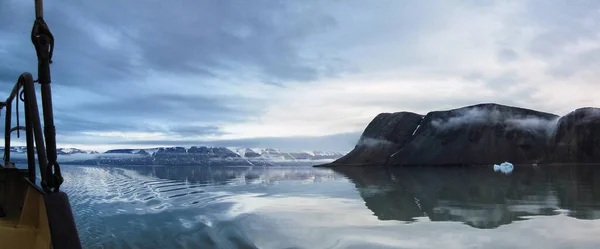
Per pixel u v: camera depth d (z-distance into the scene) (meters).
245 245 7.86
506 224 9.97
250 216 11.46
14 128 3.59
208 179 36.06
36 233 3.21
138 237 8.38
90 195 18.59
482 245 7.82
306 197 17.80
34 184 3.00
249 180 34.53
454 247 7.71
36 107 2.62
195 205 14.40
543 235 8.57
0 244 3.13
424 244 7.99
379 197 17.62
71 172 52.19
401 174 50.03
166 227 9.51
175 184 27.94
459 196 17.80
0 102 4.81
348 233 9.06
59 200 2.38
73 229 2.35
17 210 4.06
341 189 22.97
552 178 33.44
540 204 14.12
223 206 14.12
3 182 4.21
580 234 8.60
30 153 3.21
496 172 52.56
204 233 8.88
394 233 9.05
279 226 9.90
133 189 22.55
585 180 29.66
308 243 8.12
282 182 30.88
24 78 2.72
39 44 2.39
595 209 12.48
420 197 17.55
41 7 2.48
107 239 8.19
